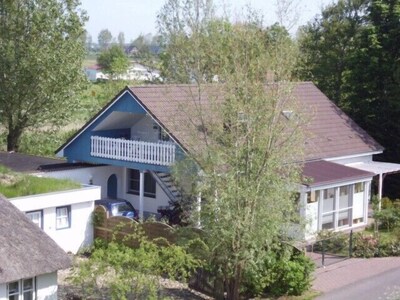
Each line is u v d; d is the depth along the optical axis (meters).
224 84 24.92
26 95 47.62
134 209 36.09
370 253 31.00
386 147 44.81
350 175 35.09
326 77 54.19
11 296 21.06
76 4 48.19
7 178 30.19
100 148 36.59
